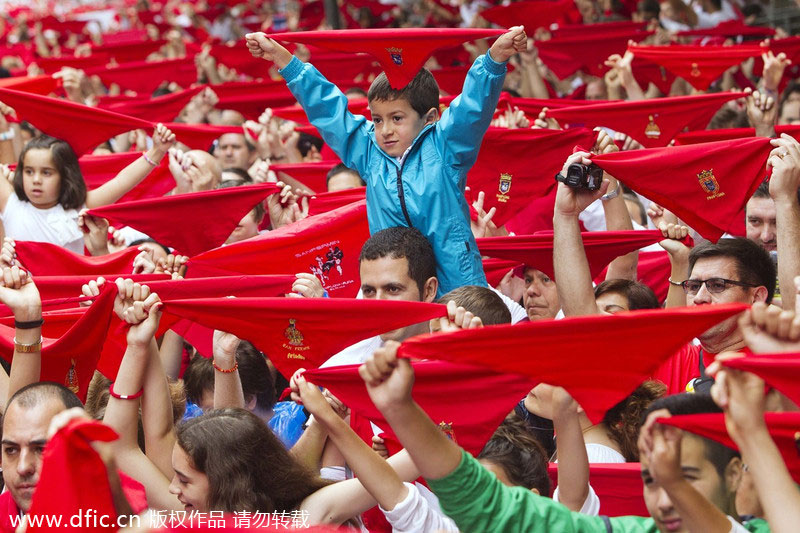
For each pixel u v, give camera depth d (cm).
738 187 925
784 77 2161
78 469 563
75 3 4672
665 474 577
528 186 1299
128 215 1213
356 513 769
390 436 745
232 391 959
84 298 920
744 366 550
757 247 971
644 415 622
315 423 875
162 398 834
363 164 1070
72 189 1417
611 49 2183
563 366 621
